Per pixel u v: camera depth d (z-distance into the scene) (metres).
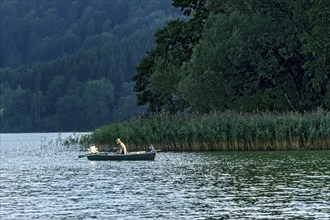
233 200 70.94
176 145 141.75
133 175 98.12
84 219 62.19
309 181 84.31
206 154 130.75
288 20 166.25
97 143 155.50
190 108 186.50
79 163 127.19
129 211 65.69
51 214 65.06
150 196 75.31
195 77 165.50
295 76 169.12
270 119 134.38
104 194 77.94
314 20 157.00
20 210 67.75
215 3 178.38
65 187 85.94
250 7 167.25
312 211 63.44
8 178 99.88
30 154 173.38
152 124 146.25
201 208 66.44
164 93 191.38
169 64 191.00
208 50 165.50
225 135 135.88
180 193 77.12
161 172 100.94
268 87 171.75
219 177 91.56
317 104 164.00
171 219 61.22
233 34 164.12
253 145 134.62
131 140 146.50
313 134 131.38
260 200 70.38
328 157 116.19
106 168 111.81
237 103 163.25
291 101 167.25
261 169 99.75
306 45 155.75
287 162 108.88
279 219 60.12
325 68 155.50
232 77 167.12
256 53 165.88
